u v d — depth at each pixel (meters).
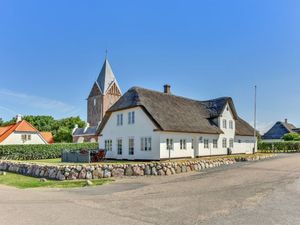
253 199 12.17
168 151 28.45
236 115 41.16
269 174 20.23
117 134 32.09
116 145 32.06
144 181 18.61
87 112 97.12
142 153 28.95
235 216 9.55
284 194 13.19
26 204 11.66
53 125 100.38
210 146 35.38
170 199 12.38
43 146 40.91
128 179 19.98
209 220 9.09
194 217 9.45
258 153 45.44
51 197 13.34
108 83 94.50
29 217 9.51
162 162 23.48
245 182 16.84
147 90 32.72
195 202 11.71
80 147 45.56
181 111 33.38
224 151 38.12
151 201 12.00
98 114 93.00
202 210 10.38
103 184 17.70
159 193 13.89
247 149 44.72
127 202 11.88
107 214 9.88
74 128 91.81
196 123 33.38
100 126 34.34
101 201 12.17
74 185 17.69
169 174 22.55
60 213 10.04
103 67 96.12
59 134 87.25
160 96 33.50
